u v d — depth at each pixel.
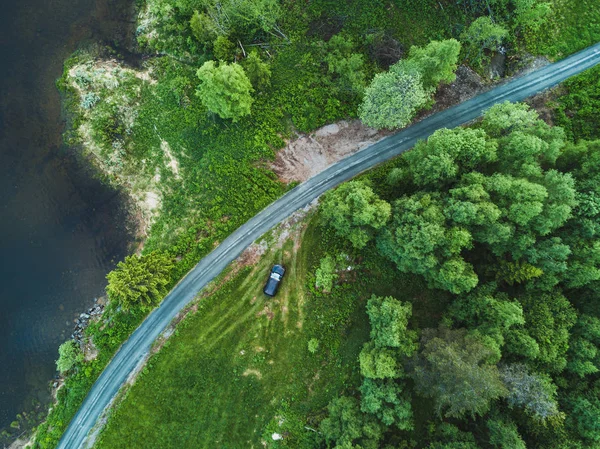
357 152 53.59
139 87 55.91
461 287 42.75
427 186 45.06
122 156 55.06
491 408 42.56
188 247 53.84
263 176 53.94
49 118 55.88
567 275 41.38
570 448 38.88
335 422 46.31
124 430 52.03
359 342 51.31
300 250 53.00
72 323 54.38
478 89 53.19
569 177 40.00
